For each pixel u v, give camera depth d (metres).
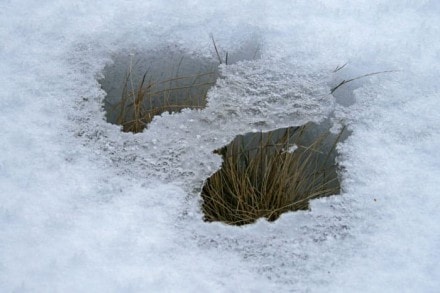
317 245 2.43
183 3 2.74
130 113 2.73
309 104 2.63
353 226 2.45
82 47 2.67
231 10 2.73
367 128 2.58
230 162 2.66
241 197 2.67
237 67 2.68
